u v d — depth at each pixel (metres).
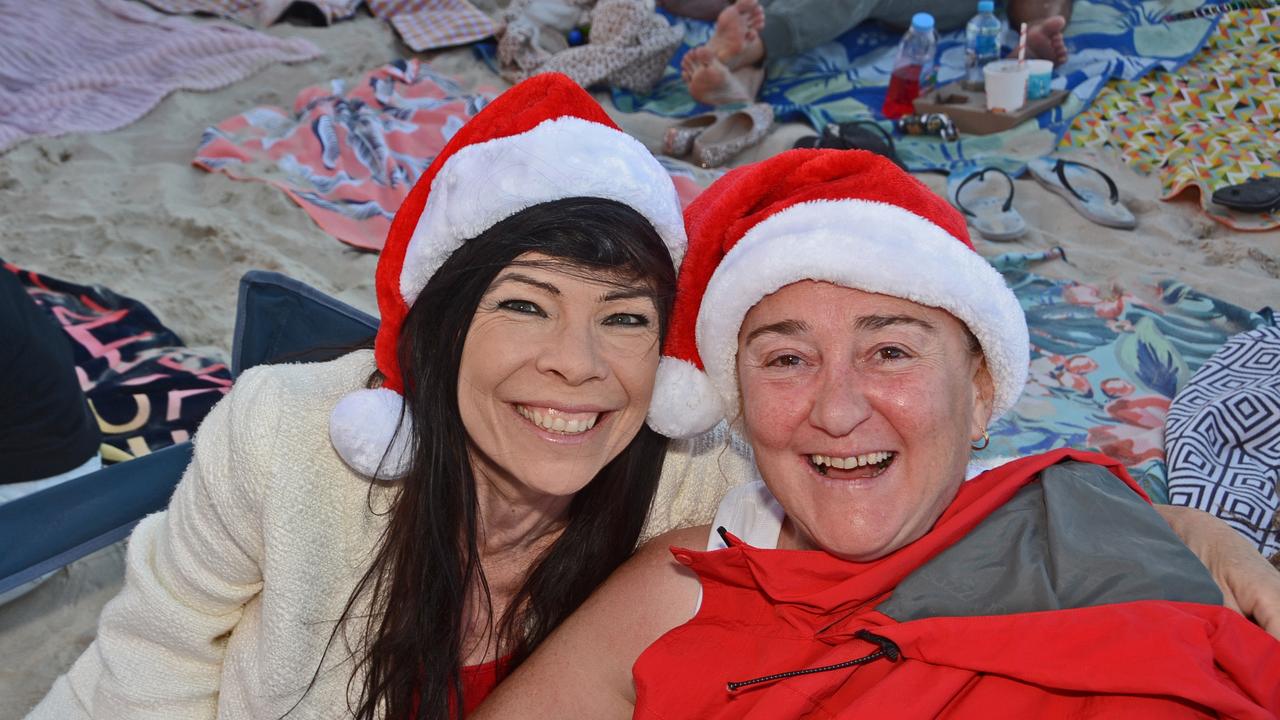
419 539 1.79
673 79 5.94
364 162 4.82
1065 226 4.49
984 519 1.71
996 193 4.67
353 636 1.83
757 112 5.19
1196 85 5.27
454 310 1.65
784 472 1.67
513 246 1.58
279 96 5.45
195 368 3.39
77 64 5.47
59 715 1.91
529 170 1.58
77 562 2.81
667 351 1.83
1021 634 1.51
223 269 4.06
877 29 5.94
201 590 1.78
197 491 1.76
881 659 1.60
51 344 2.67
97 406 3.10
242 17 6.11
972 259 1.61
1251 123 4.99
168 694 1.84
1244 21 5.59
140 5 5.99
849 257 1.54
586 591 2.03
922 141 5.14
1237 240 4.31
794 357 1.64
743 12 5.39
